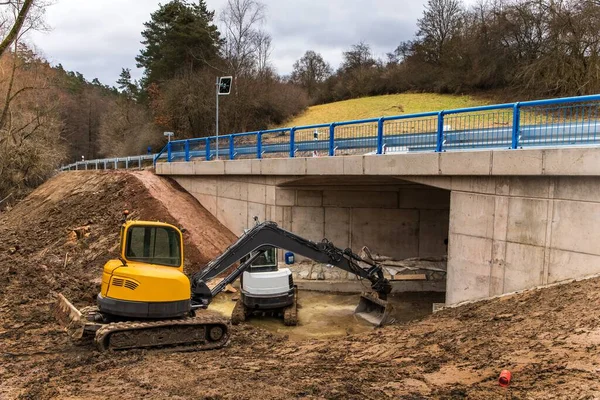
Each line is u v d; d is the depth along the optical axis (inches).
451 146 467.8
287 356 334.6
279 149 703.7
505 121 467.5
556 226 372.5
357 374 266.5
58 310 434.9
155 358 322.3
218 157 846.5
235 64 1657.2
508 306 366.0
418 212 701.3
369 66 2381.9
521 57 1519.4
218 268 432.5
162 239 372.5
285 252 711.1
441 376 249.1
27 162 1371.8
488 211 427.2
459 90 1744.6
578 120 364.5
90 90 3073.3
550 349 255.0
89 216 829.2
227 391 239.5
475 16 1827.0
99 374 279.9
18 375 287.4
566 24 1170.6
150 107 1752.0
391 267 677.9
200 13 1786.4
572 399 187.8
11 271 570.6
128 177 901.2
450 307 448.1
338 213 721.0
